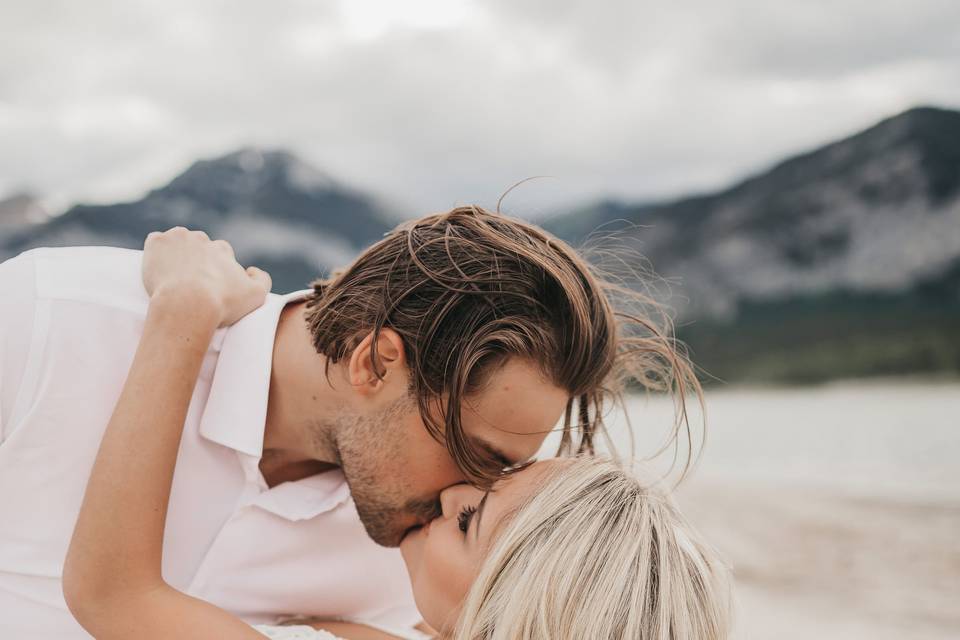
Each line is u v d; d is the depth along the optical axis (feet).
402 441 5.24
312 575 5.89
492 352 4.93
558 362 5.05
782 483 22.76
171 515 5.56
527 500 4.67
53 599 5.19
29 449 5.05
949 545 16.19
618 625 4.26
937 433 31.91
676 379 5.89
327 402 5.46
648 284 6.23
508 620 4.34
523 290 5.05
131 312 5.24
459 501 5.14
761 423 39.47
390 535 5.51
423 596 5.11
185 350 4.93
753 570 15.03
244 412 5.44
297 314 5.84
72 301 5.14
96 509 4.61
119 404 4.80
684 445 26.23
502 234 5.31
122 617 4.61
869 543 16.52
